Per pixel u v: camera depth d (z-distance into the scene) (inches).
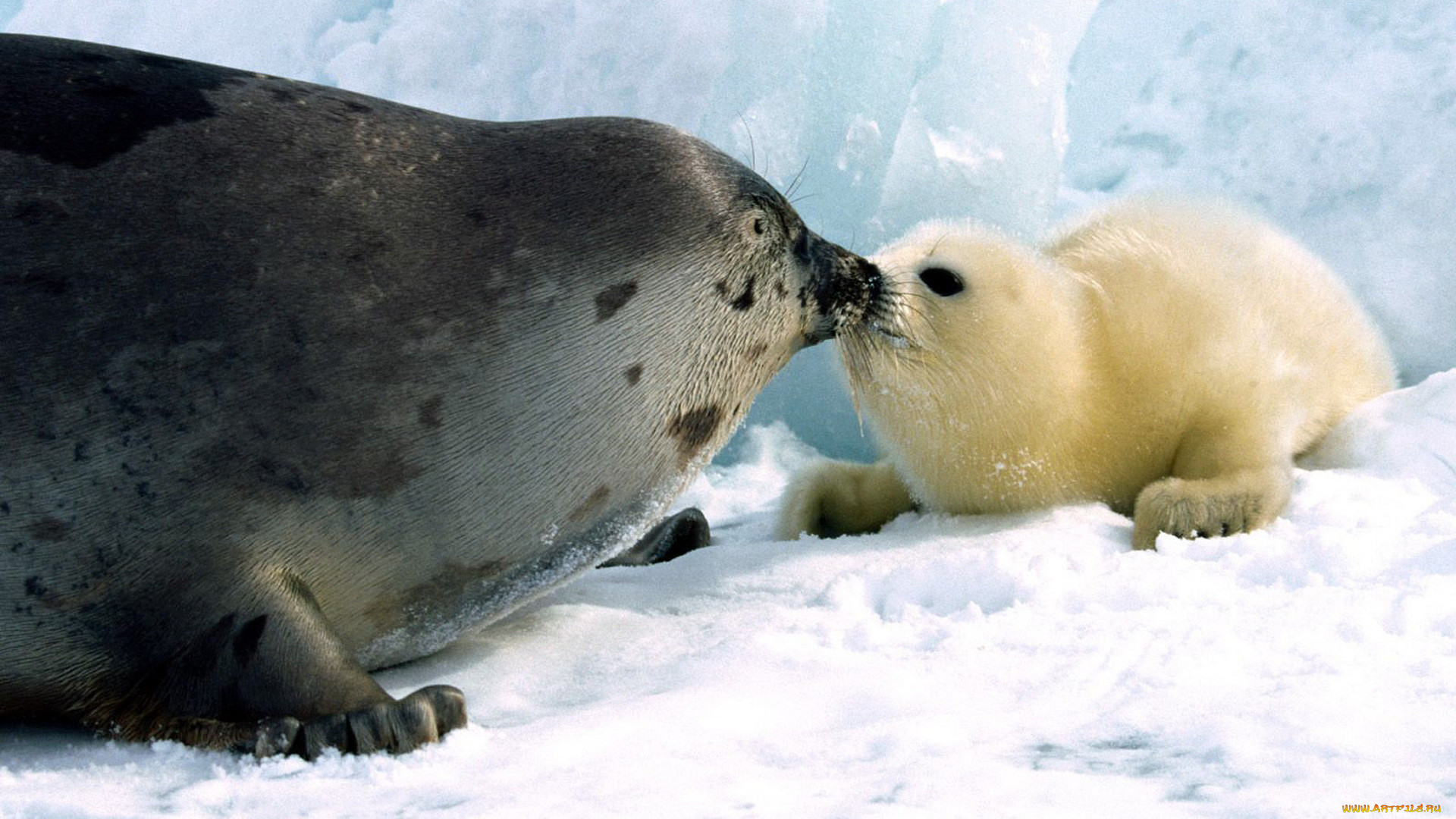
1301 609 257.4
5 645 236.7
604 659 286.2
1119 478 423.8
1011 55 765.3
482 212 269.3
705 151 301.1
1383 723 189.8
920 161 764.6
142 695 241.8
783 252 310.7
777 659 261.1
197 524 239.6
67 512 234.2
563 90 747.4
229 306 243.9
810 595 339.3
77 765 227.1
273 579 242.7
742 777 189.9
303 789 201.2
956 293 398.3
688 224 285.1
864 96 778.8
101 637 239.8
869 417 424.8
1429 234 706.8
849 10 773.9
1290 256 484.1
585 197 277.7
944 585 320.8
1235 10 834.8
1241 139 795.4
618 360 275.0
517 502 269.7
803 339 332.8
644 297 277.7
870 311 366.9
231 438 241.6
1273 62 808.3
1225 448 401.1
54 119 250.8
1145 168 831.7
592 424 273.4
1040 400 399.2
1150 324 417.1
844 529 464.4
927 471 422.6
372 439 251.3
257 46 820.6
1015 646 258.5
